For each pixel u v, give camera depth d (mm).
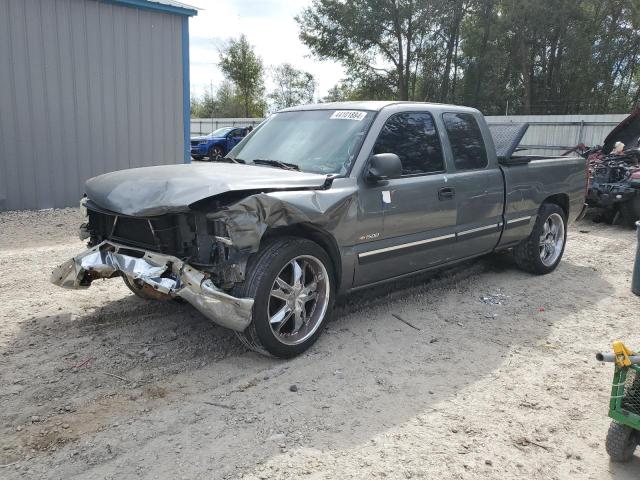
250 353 4324
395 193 4750
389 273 4949
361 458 3076
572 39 37156
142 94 11359
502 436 3346
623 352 2932
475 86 40594
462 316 5316
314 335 4340
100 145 10938
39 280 5883
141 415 3422
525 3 35656
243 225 3707
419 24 38688
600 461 3156
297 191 4062
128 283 5141
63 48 10203
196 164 4969
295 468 2971
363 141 4672
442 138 5387
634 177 9906
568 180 6953
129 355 4203
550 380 4070
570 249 8461
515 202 6129
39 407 3469
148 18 11188
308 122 5188
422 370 4156
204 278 3740
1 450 3045
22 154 10008
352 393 3771
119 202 4000
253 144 5363
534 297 5961
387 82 42719
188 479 2861
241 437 3227
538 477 2990
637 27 37062
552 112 40500
